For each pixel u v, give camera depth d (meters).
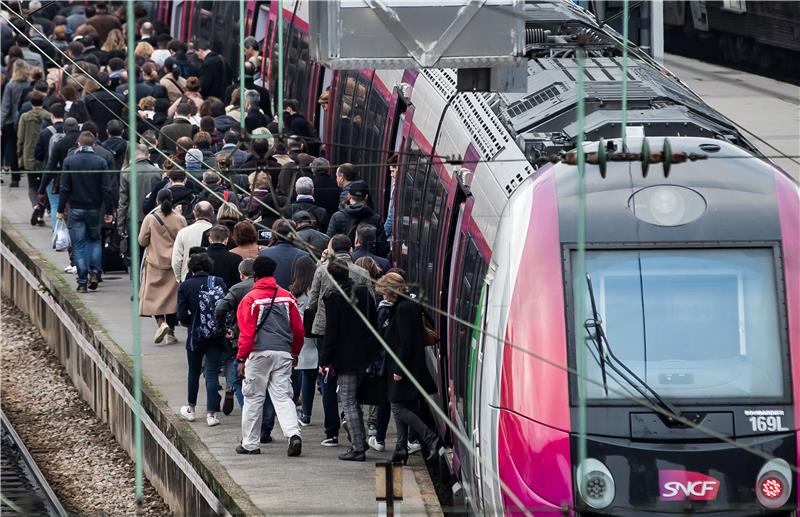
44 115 73.12
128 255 60.78
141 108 64.81
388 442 46.66
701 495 34.25
